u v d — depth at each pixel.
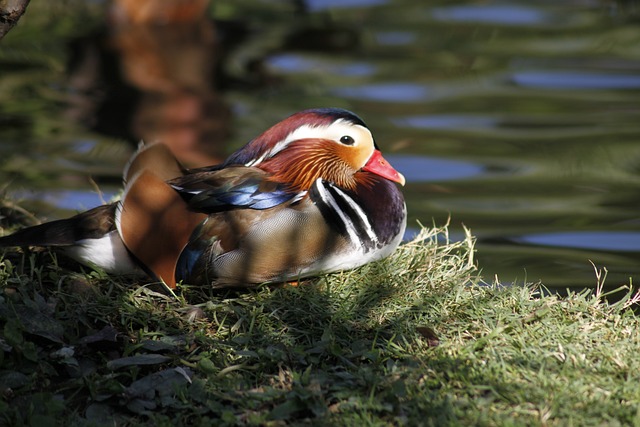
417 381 6.56
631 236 11.85
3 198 10.20
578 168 14.61
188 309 7.57
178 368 6.82
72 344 7.13
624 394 6.23
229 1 24.55
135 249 7.76
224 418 6.19
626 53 20.83
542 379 6.41
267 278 7.89
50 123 15.91
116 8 21.94
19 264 8.18
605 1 25.11
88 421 6.40
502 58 20.55
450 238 11.60
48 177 13.37
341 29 22.66
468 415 6.00
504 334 7.13
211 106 17.08
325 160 8.16
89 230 7.91
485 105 17.70
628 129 16.38
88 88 17.88
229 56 20.27
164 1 22.02
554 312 7.54
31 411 6.27
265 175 8.06
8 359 6.86
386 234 8.21
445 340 7.17
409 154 15.25
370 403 6.18
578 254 11.26
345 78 19.14
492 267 10.76
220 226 7.77
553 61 20.38
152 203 7.75
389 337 7.33
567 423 5.88
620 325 7.38
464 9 24.52
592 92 18.50
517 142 15.86
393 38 21.97
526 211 12.83
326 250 7.92
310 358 6.91
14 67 18.98
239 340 7.15
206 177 7.97
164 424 6.15
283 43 21.39
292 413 6.33
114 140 15.23
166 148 8.12
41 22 21.88
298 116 8.34
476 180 14.11
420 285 8.04
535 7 24.69
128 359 6.91
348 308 7.64
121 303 7.50
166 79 18.56
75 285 7.77
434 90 18.55
